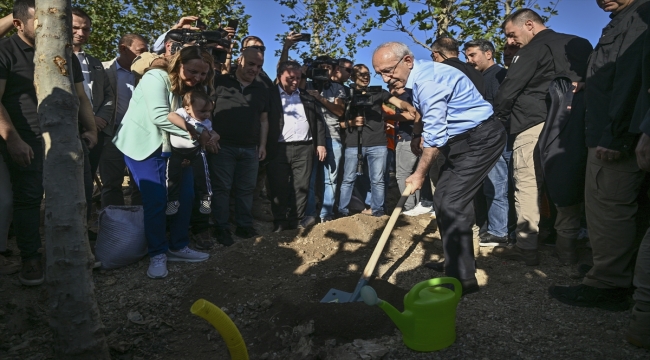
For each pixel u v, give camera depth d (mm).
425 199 5793
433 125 3289
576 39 3836
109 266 3947
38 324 3273
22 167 3371
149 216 3799
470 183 3416
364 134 5434
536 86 3908
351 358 2664
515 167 4039
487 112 3420
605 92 3088
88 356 2586
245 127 4609
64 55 2488
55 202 2475
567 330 3016
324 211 5500
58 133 2467
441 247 4398
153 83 3668
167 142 3758
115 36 10164
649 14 2646
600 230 3137
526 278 3783
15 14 3270
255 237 4395
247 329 3201
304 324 3002
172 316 3420
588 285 3295
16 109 3340
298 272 3922
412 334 2768
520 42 4230
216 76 4676
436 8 5996
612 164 2998
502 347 2830
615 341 2863
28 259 3473
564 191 3688
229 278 3738
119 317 3375
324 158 5234
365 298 2602
